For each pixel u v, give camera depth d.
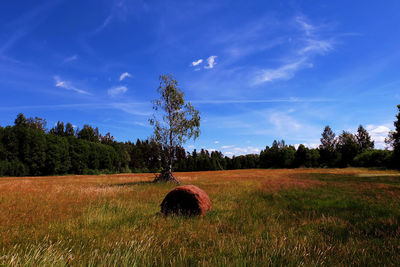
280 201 10.65
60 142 67.88
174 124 25.06
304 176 30.89
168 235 5.08
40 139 61.69
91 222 6.27
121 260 3.41
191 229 5.71
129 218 6.89
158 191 14.60
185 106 25.56
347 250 4.09
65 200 10.26
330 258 3.68
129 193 13.17
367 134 72.19
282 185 18.20
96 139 114.06
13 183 22.92
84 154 74.56
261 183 20.38
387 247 4.34
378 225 6.06
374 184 17.34
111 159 86.62
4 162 54.41
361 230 5.58
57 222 6.25
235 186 17.66
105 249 4.12
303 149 79.69
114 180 28.25
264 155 99.81
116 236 4.92
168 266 3.44
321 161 75.00
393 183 18.16
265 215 7.50
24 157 58.75
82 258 3.65
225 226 5.99
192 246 4.55
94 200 10.23
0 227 5.80
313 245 4.43
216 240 4.75
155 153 24.67
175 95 25.39
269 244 4.32
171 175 23.25
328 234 5.29
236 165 106.06
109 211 7.72
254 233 5.27
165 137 24.69
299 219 6.81
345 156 67.19
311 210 8.41
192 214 7.60
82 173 72.75
